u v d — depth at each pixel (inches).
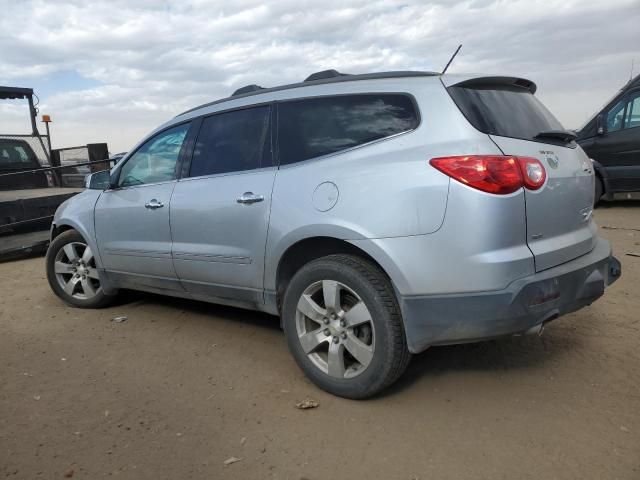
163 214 169.2
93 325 190.2
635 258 250.7
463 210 111.5
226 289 156.7
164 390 139.0
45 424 123.3
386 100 129.9
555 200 122.0
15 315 204.5
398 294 119.7
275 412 126.3
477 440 112.7
